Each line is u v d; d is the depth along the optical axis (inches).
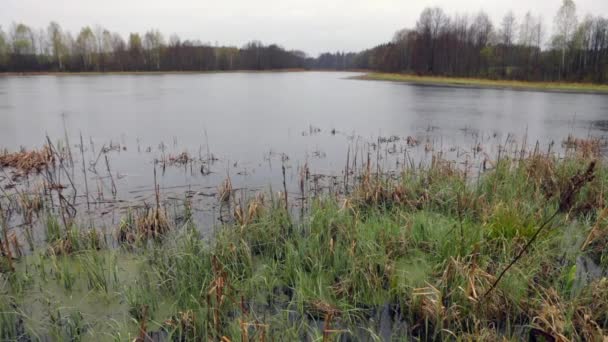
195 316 166.4
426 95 1521.9
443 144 586.9
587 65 2096.5
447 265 190.9
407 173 355.3
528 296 182.7
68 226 249.1
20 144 566.9
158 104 1096.2
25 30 3267.7
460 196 284.0
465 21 3100.4
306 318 173.0
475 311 168.4
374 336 156.4
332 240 215.0
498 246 219.6
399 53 3344.0
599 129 724.0
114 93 1454.2
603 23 2101.4
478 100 1315.2
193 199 332.8
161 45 3976.4
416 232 233.6
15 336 162.9
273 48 5147.6
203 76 3240.7
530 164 358.3
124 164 458.0
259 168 441.4
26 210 293.0
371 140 614.9
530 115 931.3
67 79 2466.8
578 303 167.3
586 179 185.8
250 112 944.9
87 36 3472.0
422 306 172.1
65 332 165.9
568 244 224.7
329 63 6781.5
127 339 158.4
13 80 2293.3
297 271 197.3
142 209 297.7
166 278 199.2
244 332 143.5
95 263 207.6
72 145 560.4
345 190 351.9
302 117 869.2
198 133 661.3
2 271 208.4
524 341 157.8
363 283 193.9
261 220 252.1
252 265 210.7
